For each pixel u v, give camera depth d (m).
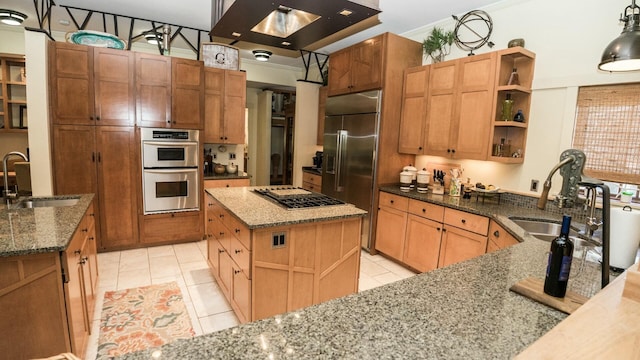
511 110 3.16
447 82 3.51
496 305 1.15
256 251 2.19
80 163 3.71
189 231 4.32
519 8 3.24
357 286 2.71
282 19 2.08
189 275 3.39
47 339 1.72
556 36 2.97
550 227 2.66
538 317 1.08
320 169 5.86
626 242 1.60
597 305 0.95
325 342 0.90
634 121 2.56
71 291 1.80
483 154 3.21
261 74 6.43
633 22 1.76
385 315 1.06
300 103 5.95
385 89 3.89
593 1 2.74
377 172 4.03
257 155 8.20
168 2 3.75
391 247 3.90
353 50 4.32
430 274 1.41
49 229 1.89
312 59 6.11
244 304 2.33
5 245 1.63
